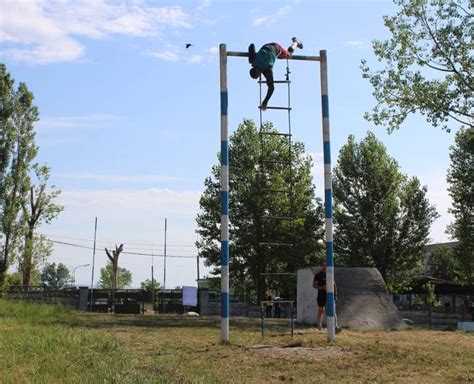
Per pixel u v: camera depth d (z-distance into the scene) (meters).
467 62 22.89
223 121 13.15
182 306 35.50
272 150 33.59
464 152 38.34
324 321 18.75
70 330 14.12
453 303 44.72
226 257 12.64
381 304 19.86
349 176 39.25
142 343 12.02
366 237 38.50
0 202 37.38
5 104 37.97
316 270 19.45
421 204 39.03
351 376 8.29
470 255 38.62
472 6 22.84
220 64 13.35
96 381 7.25
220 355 10.11
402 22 23.97
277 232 33.84
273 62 13.43
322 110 13.73
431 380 8.03
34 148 38.44
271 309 34.16
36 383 7.15
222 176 12.99
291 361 9.49
